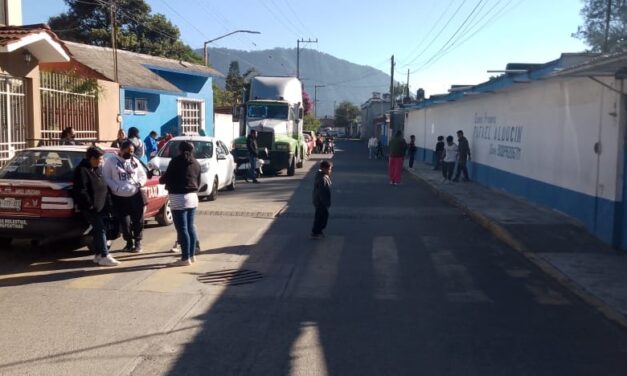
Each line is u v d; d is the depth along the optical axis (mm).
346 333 6234
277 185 22234
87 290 7695
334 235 11977
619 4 22562
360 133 115250
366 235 12039
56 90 15875
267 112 28047
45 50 13688
